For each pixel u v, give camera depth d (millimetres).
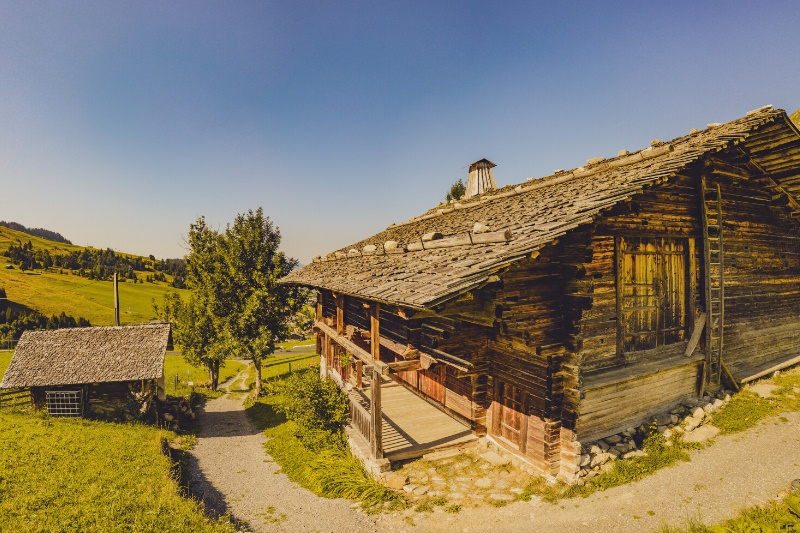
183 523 7445
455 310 7105
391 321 9211
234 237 24406
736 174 9812
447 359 8039
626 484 6953
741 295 10125
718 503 6180
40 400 16875
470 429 9852
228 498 9672
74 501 8180
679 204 8875
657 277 8641
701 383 9242
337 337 12156
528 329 7082
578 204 6996
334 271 13320
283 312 23781
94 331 19328
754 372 10211
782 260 11172
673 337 8930
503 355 8602
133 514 7707
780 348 11109
